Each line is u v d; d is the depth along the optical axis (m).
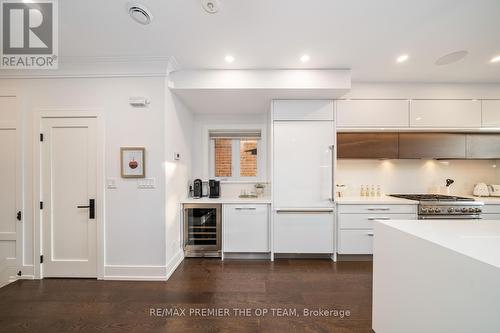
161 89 2.46
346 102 2.94
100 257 2.44
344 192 3.43
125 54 2.30
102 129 2.45
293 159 2.94
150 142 2.46
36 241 2.46
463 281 0.91
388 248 1.44
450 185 3.44
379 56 2.29
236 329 1.68
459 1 1.54
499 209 2.82
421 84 2.93
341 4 1.57
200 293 2.16
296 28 1.84
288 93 2.73
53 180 2.47
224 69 2.57
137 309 1.92
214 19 1.73
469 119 2.91
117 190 2.45
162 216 2.45
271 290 2.21
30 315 1.86
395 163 3.47
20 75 2.46
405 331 1.26
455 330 0.95
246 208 3.00
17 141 2.46
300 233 2.93
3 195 2.48
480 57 2.30
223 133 3.71
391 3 1.56
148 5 1.59
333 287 2.27
